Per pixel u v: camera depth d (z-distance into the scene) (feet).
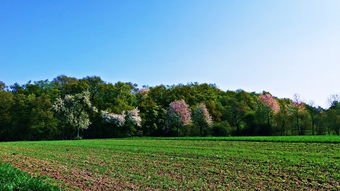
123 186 43.88
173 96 271.49
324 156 72.33
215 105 260.83
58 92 250.57
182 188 42.91
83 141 168.76
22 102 219.82
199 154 85.30
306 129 234.99
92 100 253.24
